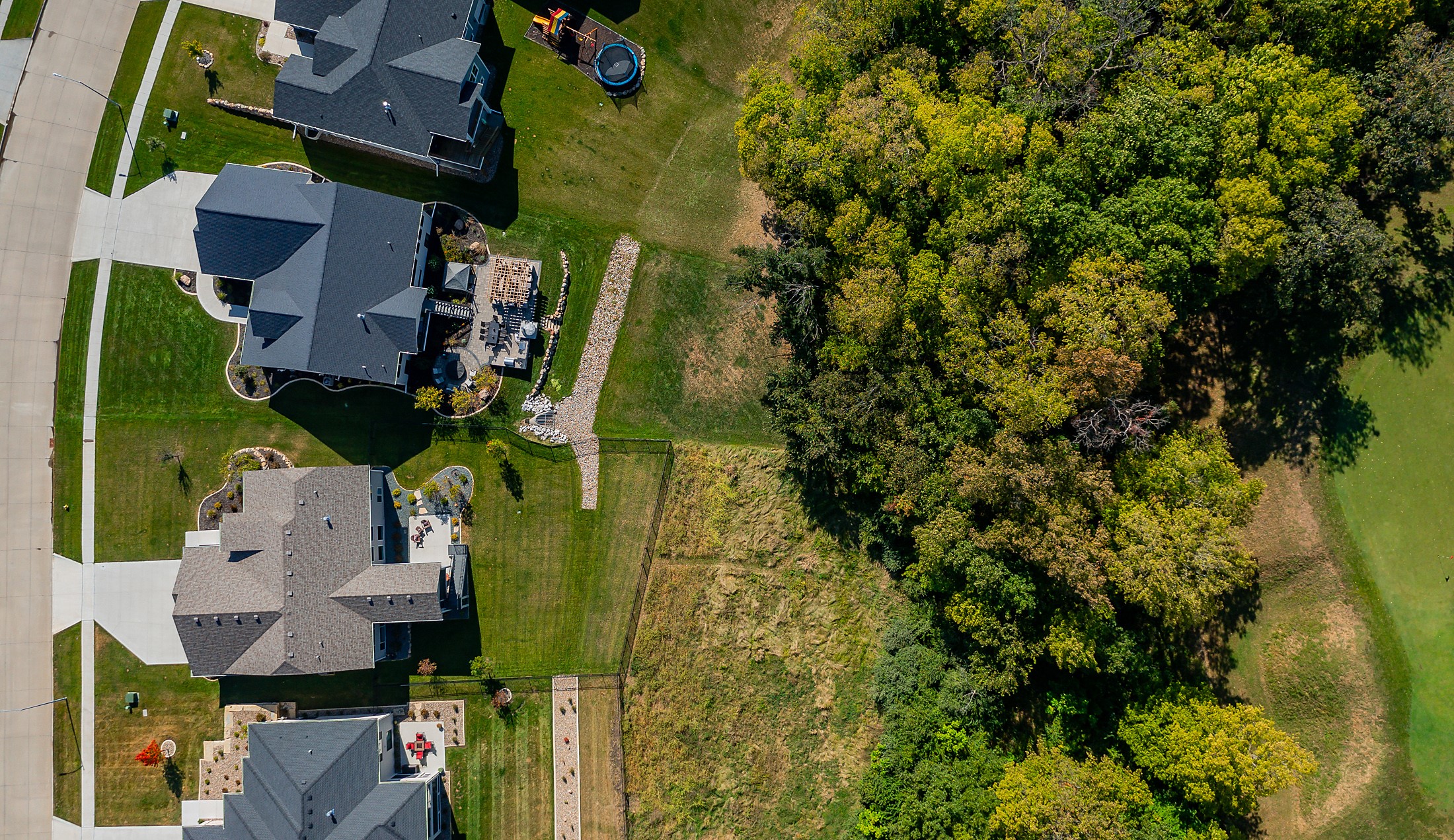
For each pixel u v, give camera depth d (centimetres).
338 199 5391
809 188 5125
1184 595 4691
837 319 5128
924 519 5381
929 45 5219
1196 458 4803
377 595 5434
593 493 5856
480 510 5819
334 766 5409
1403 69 4591
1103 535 4831
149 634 5738
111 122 5781
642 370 5891
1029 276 4825
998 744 5638
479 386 5731
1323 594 5281
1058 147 4947
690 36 5912
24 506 5747
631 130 5903
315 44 5525
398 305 5450
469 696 5800
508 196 5850
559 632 5828
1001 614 5216
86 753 5725
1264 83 4531
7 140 5753
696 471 5872
